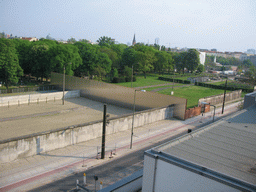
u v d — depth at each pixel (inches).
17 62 2532.0
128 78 3722.9
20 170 986.1
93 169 1035.9
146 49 4616.1
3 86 2679.6
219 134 850.8
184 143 749.3
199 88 3582.7
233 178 529.3
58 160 1098.1
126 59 4409.5
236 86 3592.5
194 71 6294.3
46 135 1155.3
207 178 549.0
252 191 487.2
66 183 909.8
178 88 3464.6
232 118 1080.8
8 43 2447.1
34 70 3053.6
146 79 4207.7
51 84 2819.9
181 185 594.2
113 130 1482.5
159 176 633.0
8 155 1037.8
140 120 1657.2
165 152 638.5
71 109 1966.0
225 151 704.4
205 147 726.5
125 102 2133.4
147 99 2023.9
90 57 3405.5
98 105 2171.5
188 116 1921.8
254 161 649.6
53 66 2832.2
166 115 1868.8
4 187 862.5
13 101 1989.4
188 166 577.6
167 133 1555.1
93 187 885.8
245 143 776.3
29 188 864.9
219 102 2539.4
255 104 1393.9
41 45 3016.7
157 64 4808.1
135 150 1269.7
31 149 1112.2
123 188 743.1
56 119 1678.2
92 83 2356.1
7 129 1421.0
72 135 1266.0
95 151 1221.1
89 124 1337.4
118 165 1085.1
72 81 2554.1
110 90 2218.3
